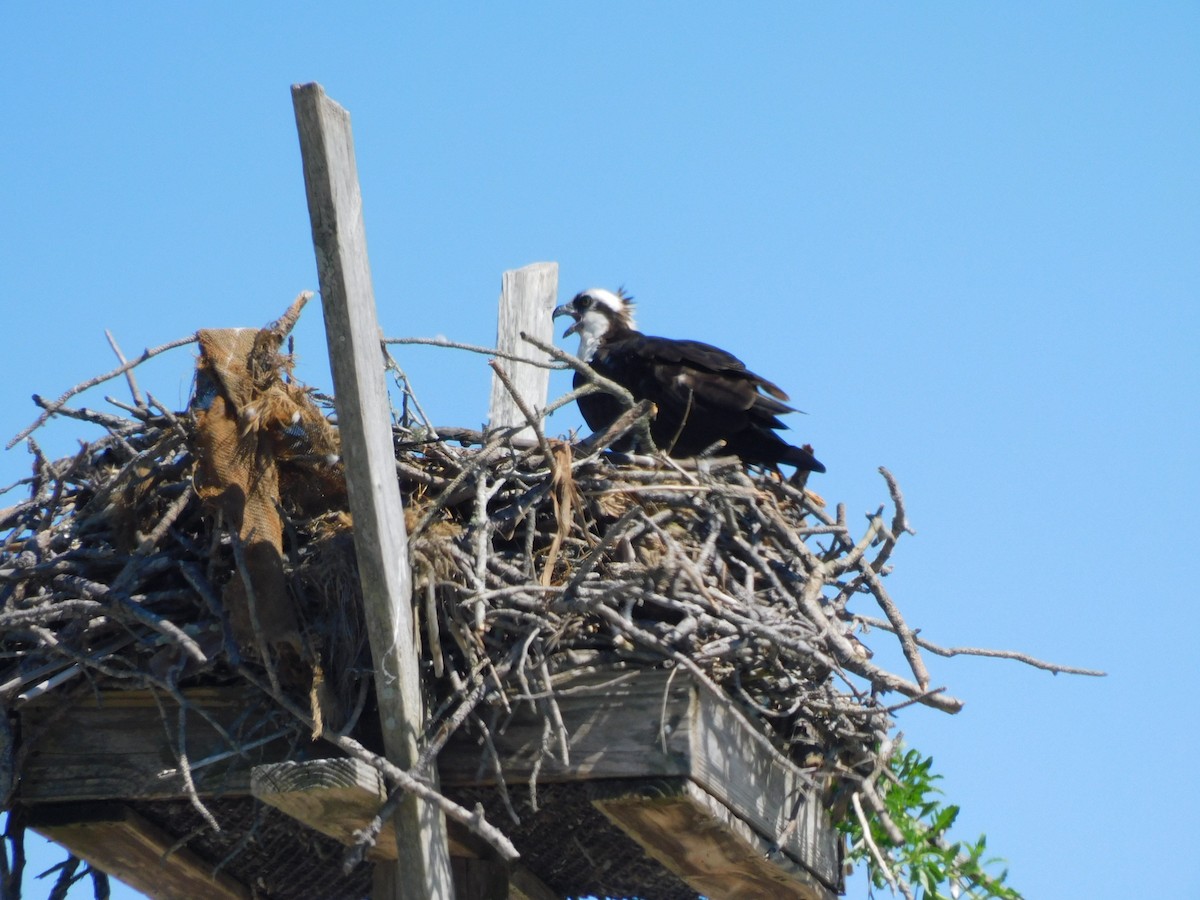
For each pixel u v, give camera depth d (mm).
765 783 10477
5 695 9758
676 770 9453
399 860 9281
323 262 8852
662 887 12203
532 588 9516
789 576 11273
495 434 10773
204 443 9898
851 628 11383
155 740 10273
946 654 10516
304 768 9078
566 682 9727
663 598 9641
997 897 11266
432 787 9328
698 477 11430
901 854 11242
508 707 9469
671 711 9570
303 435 10234
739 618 9797
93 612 9711
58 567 10023
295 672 9820
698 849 10289
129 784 10203
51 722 10352
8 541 10422
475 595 9375
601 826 10945
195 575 10008
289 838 11242
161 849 10742
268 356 10172
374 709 9953
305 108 8695
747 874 10750
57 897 11188
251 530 9688
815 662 10180
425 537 9734
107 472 10750
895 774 11672
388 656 9148
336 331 8922
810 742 11086
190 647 9336
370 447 9008
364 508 9016
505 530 10328
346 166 8930
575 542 10383
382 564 9055
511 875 11438
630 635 9539
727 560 11156
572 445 11016
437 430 10977
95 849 10688
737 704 10398
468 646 9492
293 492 10281
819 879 11180
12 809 10531
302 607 9875
